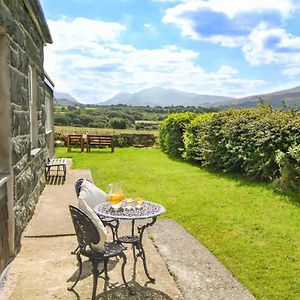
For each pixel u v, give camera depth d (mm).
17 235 4070
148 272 3611
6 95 3775
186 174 9680
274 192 6992
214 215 5758
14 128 4012
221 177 8953
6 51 3736
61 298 3029
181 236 4754
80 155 14453
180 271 3682
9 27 3750
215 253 4250
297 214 5715
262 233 4918
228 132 9016
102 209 3523
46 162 8586
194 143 11500
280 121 7586
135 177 9391
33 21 5891
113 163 12109
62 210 5809
